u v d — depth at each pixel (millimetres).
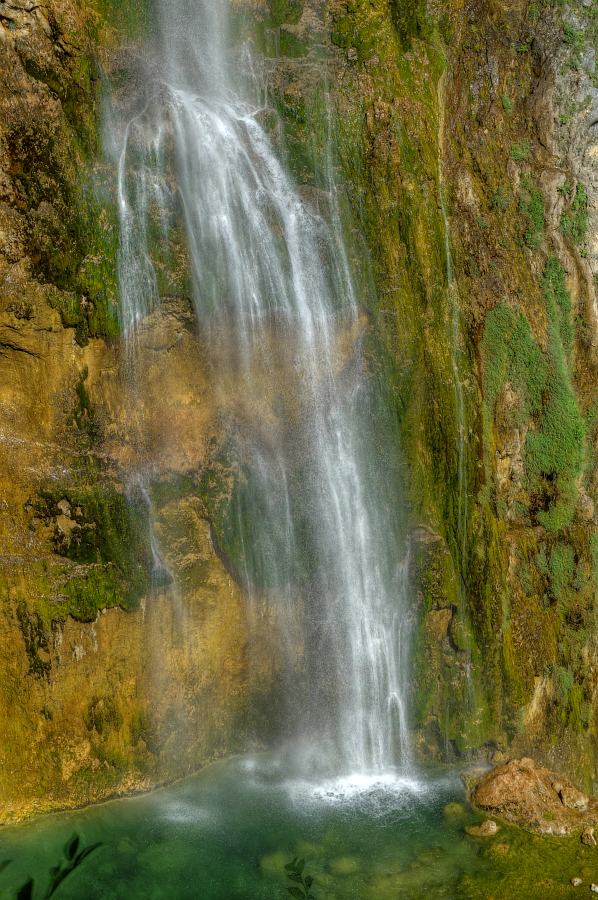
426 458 9031
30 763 7855
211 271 8336
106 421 7973
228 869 7504
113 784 8242
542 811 8297
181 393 8352
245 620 8984
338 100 8641
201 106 8391
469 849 7918
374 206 8703
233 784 8695
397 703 9195
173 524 8414
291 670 9234
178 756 8656
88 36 7672
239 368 8586
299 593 9078
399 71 8898
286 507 8906
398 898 7293
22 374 7570
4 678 7703
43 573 7758
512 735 9500
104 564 8031
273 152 8602
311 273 8672
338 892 7316
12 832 7746
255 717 9211
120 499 8094
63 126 7496
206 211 8289
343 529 9039
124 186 7859
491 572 9359
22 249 7316
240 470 8719
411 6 9102
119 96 7902
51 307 7516
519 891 7414
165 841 7797
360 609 9133
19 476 7625
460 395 9219
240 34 8719
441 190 9148
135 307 7977
